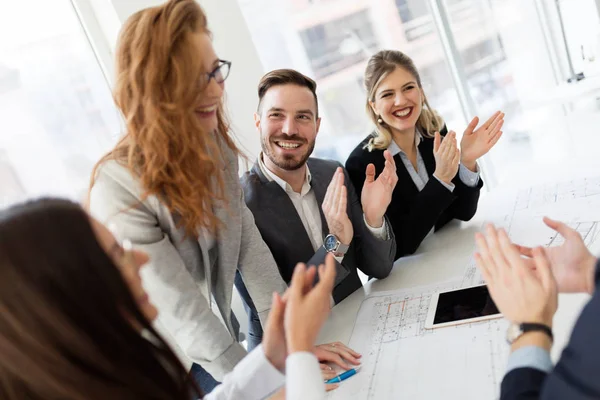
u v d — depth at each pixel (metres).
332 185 1.40
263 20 2.53
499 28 3.21
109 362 0.57
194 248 1.21
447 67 2.92
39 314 0.54
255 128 2.38
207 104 1.11
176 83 1.01
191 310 1.13
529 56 3.27
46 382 0.56
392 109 1.72
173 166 1.06
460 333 1.07
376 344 1.15
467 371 0.95
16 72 1.86
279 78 1.50
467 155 1.65
